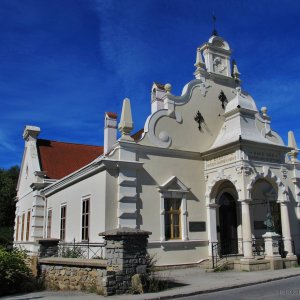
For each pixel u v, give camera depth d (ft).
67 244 63.16
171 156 65.05
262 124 75.41
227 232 68.69
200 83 71.67
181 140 66.80
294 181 73.87
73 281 44.06
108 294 37.70
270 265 58.13
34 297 40.40
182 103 68.49
